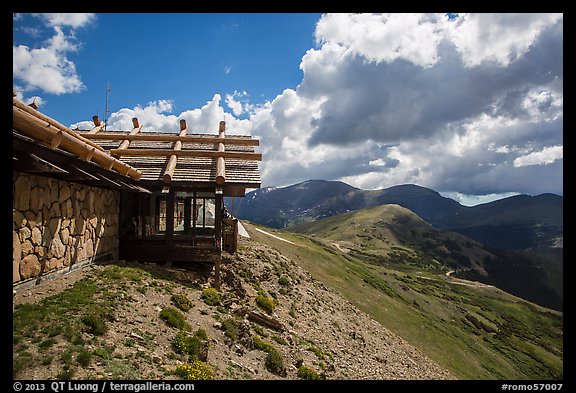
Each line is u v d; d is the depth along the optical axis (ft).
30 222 36.29
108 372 25.71
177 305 44.50
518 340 285.23
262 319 57.21
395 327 131.34
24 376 22.79
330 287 135.23
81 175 39.99
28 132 30.83
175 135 84.23
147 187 63.82
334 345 70.28
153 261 62.49
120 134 82.12
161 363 30.17
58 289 37.35
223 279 68.69
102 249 54.95
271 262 103.60
